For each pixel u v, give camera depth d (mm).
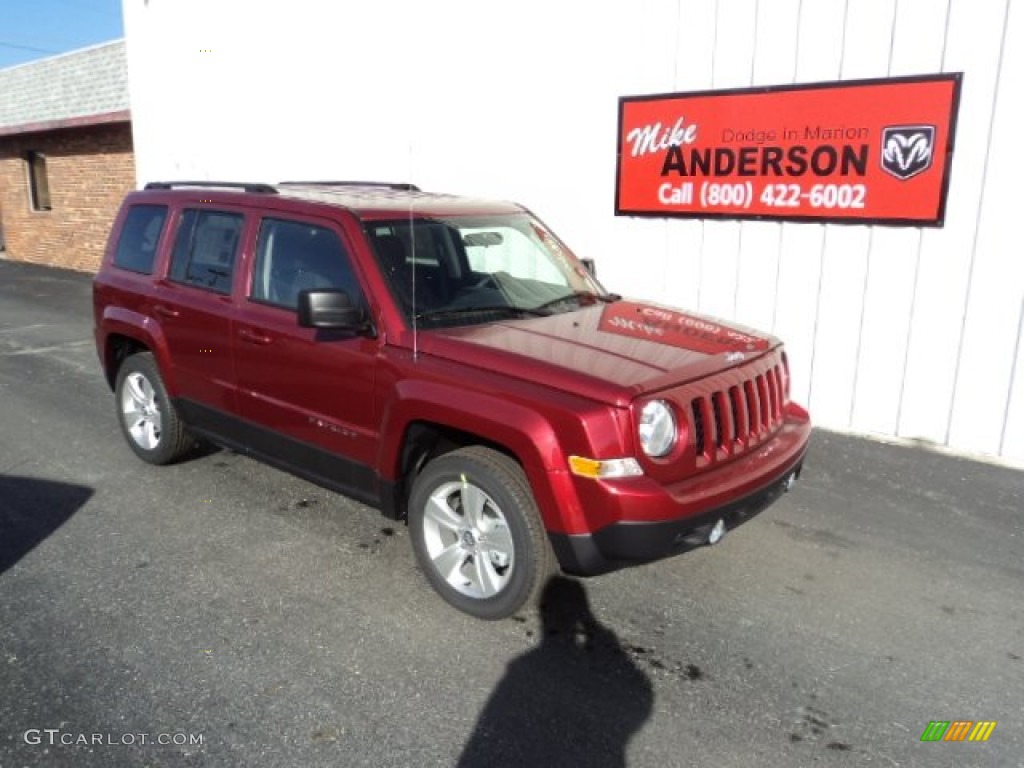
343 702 3354
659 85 7402
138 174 13492
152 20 12430
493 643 3775
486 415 3676
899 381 6574
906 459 6211
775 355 4391
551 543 3617
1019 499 5504
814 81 6547
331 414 4434
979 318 6152
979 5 5793
